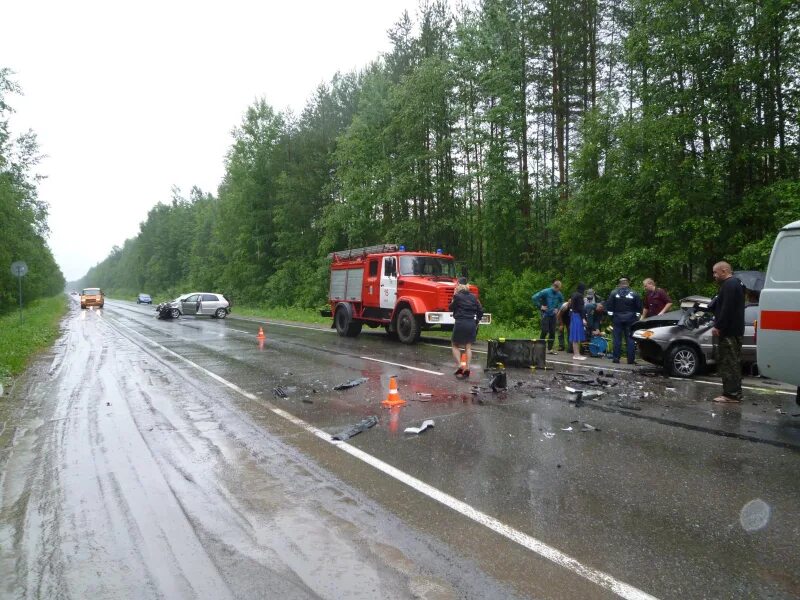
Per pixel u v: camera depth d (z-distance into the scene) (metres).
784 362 6.13
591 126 17.83
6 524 3.85
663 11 15.00
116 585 3.00
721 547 3.39
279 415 7.02
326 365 11.42
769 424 6.32
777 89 14.41
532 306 19.16
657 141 14.89
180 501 4.19
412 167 25.50
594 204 17.16
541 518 3.84
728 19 14.43
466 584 2.97
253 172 44.19
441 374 10.12
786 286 6.14
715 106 14.70
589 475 4.70
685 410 7.05
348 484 4.54
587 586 2.95
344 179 29.06
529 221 21.91
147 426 6.49
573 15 20.98
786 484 4.44
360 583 2.99
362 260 17.39
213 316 32.19
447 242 25.69
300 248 38.28
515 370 10.46
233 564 3.21
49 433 6.29
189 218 82.94
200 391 8.68
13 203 27.48
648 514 3.90
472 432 6.09
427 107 23.77
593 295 13.11
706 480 4.55
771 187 13.91
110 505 4.13
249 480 4.64
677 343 9.65
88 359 12.93
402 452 5.40
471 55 22.06
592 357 12.41
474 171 22.94
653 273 16.19
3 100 24.80
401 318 15.55
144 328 23.30
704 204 14.89
